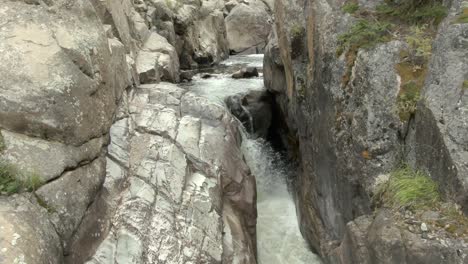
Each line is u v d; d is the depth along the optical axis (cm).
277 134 1075
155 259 466
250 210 704
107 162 566
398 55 481
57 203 416
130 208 511
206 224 555
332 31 585
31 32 475
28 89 435
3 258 327
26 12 492
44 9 515
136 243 470
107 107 597
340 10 595
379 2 580
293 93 768
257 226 775
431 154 397
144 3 1625
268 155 1009
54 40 491
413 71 464
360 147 482
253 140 1055
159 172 591
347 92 522
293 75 745
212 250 525
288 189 902
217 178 657
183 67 1872
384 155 461
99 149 543
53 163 433
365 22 541
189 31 1911
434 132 391
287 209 834
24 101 429
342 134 524
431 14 501
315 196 658
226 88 1278
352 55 526
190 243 508
